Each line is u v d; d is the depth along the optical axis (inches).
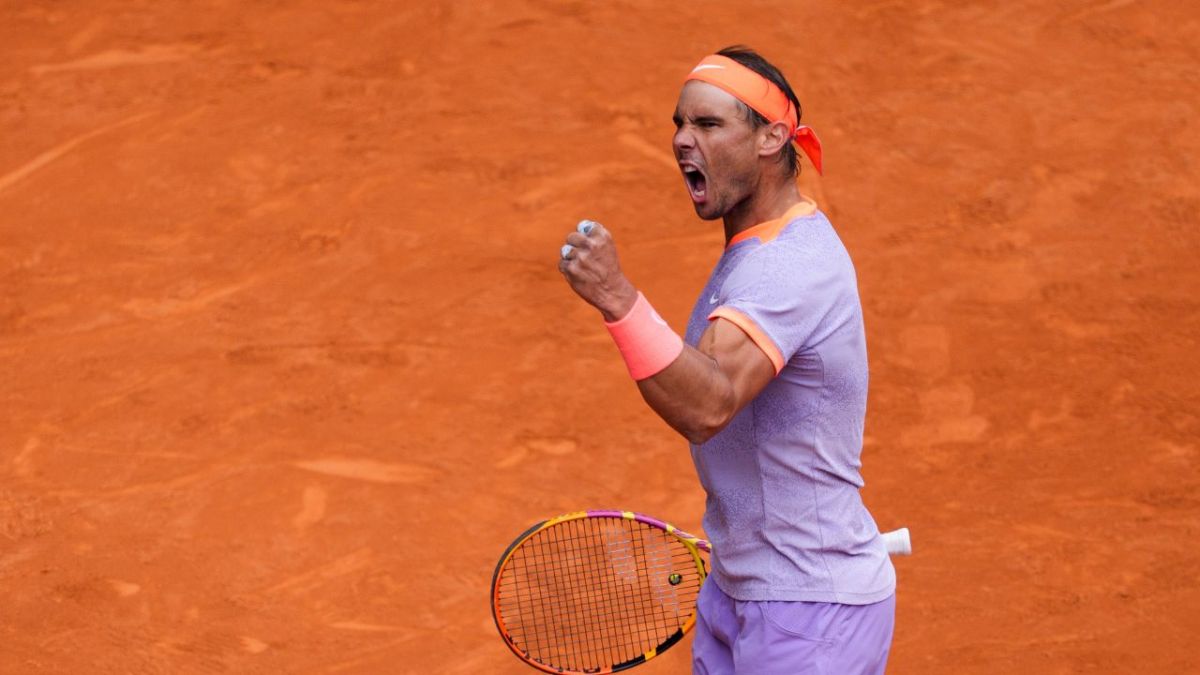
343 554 867.4
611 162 1301.7
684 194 1264.8
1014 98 1378.0
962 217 1231.5
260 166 1299.2
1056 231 1213.1
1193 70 1407.5
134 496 927.0
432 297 1139.9
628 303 391.2
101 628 805.9
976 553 864.3
